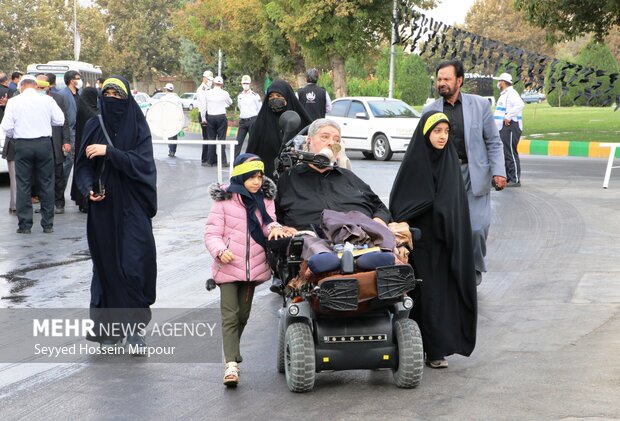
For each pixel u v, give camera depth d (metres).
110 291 7.79
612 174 22.91
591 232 13.77
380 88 59.62
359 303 6.40
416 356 6.57
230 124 48.41
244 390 6.79
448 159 7.27
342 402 6.45
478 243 9.44
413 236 7.01
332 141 7.56
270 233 6.82
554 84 19.81
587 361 7.35
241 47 49.56
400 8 22.08
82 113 16.52
